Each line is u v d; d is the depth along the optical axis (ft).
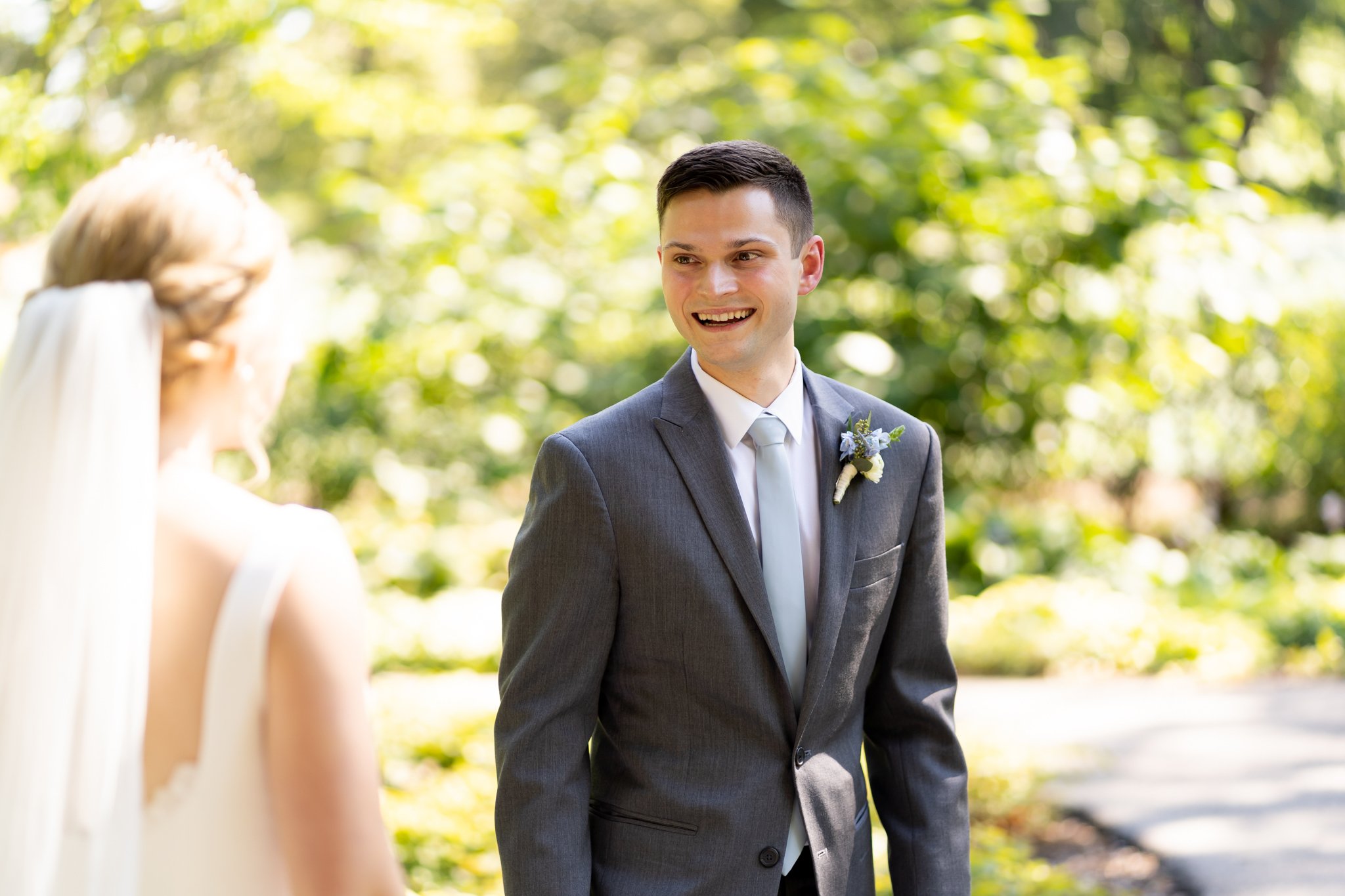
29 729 3.55
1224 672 23.48
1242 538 36.73
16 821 3.54
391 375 28.71
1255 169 41.09
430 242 26.96
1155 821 14.87
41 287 3.98
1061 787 16.22
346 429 32.35
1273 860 13.42
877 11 42.32
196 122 27.30
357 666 3.85
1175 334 29.32
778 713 5.89
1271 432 36.86
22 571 3.62
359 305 27.27
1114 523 41.04
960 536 29.60
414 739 15.65
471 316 27.02
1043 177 27.09
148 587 3.67
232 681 3.65
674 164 5.96
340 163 33.22
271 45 21.13
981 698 21.68
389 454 32.76
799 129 26.99
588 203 27.84
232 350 3.92
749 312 5.90
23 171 15.38
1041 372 30.40
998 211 27.58
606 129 28.35
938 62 28.02
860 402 6.56
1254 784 16.22
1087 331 29.30
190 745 3.70
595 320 29.37
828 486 6.18
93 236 3.86
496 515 34.12
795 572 6.05
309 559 3.79
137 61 16.44
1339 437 36.68
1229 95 39.04
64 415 3.62
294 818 3.69
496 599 28.27
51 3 15.14
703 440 6.03
